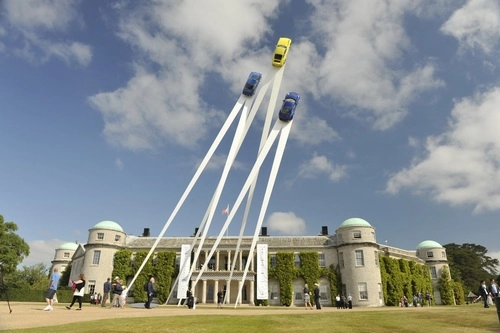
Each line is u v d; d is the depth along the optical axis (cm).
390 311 2519
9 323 1376
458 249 11362
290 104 4022
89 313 1948
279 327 1579
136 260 6538
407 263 6912
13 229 5897
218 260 6494
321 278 6462
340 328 1573
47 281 8056
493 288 2697
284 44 4078
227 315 2042
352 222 6506
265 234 7212
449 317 2005
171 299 6206
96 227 6631
